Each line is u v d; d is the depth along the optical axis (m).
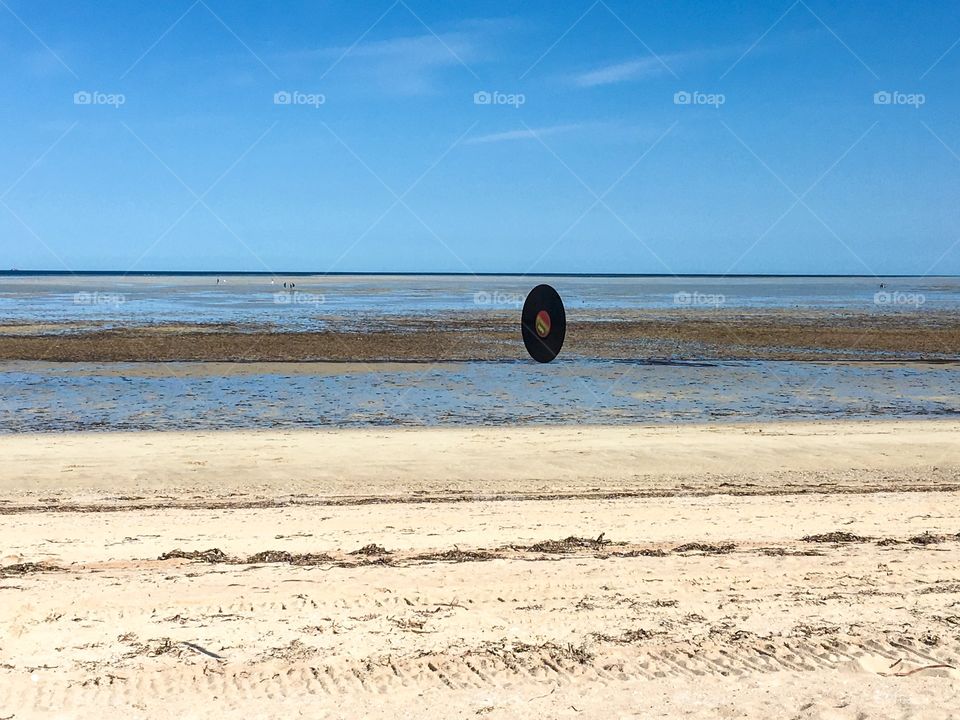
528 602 8.93
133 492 15.52
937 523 12.84
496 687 7.05
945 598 9.12
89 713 6.55
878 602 8.98
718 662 7.52
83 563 10.47
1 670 7.22
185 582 9.50
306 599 8.96
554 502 14.57
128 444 19.75
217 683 7.06
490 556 10.68
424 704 6.77
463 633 8.10
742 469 17.61
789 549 11.02
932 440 20.70
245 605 8.78
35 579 9.62
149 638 7.92
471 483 16.31
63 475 16.72
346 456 18.48
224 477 16.69
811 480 16.72
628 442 20.16
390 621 8.38
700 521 12.95
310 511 13.86
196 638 7.93
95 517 13.41
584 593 9.21
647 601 8.98
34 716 6.49
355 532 12.26
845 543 11.39
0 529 12.52
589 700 6.86
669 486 16.16
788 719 6.59
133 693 6.87
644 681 7.18
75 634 8.01
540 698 6.88
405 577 9.70
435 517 13.31
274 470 17.23
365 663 7.41
